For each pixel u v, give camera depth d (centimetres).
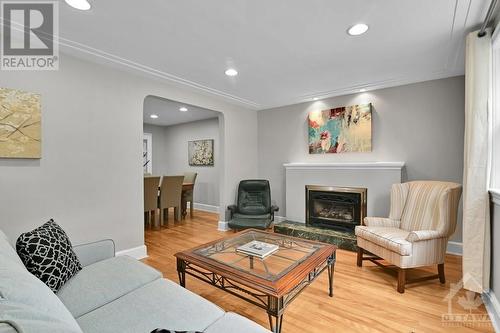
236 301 211
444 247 234
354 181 372
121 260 187
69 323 72
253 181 447
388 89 359
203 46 240
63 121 244
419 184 281
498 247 182
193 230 433
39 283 87
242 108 472
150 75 308
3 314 61
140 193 308
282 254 200
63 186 244
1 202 209
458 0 172
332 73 311
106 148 276
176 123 679
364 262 292
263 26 206
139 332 110
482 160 195
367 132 372
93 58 260
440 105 322
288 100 434
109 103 279
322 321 182
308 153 440
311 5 178
